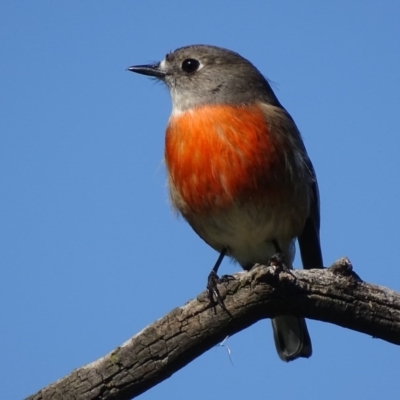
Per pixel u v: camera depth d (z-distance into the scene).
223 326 8.81
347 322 8.98
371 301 8.83
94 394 8.77
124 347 8.80
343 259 8.83
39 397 8.81
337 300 8.79
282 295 8.75
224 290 8.76
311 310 8.88
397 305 8.84
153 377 8.84
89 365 8.86
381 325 8.91
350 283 8.77
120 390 8.81
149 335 8.80
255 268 8.79
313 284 8.75
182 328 8.78
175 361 8.85
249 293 8.71
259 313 8.88
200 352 8.97
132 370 8.77
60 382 8.84
